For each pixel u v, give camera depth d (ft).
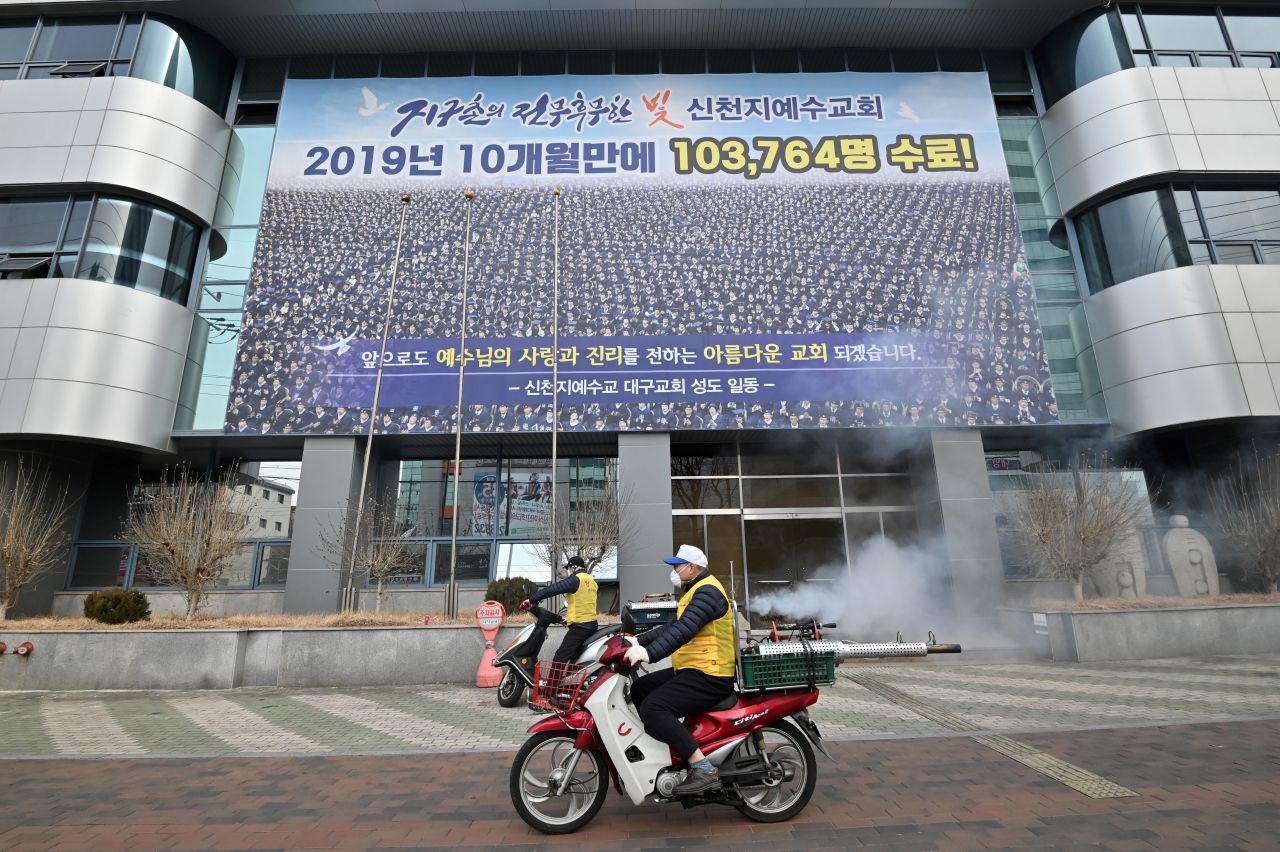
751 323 50.42
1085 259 53.16
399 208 52.65
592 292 50.90
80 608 45.80
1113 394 49.06
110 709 26.48
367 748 19.88
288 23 54.60
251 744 20.51
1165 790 14.40
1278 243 48.96
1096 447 50.47
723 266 51.67
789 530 51.75
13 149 47.67
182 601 47.14
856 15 55.62
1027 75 59.00
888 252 52.16
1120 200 51.21
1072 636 34.88
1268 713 21.40
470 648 32.68
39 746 20.45
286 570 48.62
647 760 13.02
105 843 12.76
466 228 52.29
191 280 50.96
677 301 50.80
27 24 52.70
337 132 54.54
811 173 54.24
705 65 58.49
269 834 13.15
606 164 54.24
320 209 52.31
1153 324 47.29
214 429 48.01
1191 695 24.81
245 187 54.34
